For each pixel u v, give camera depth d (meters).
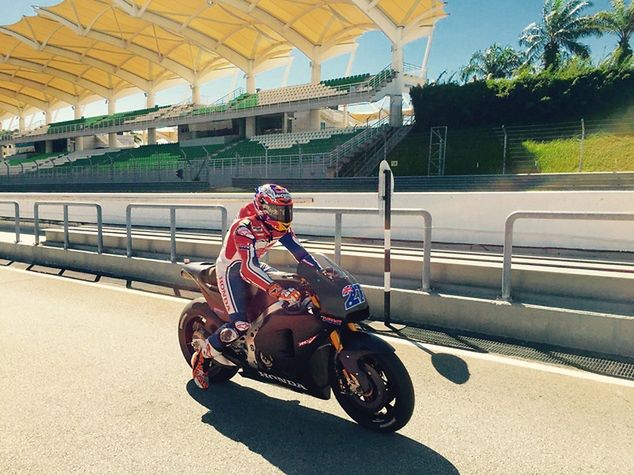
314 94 41.44
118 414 3.89
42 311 6.85
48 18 43.28
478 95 33.28
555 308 5.30
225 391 4.35
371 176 30.39
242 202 12.80
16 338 5.70
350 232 10.88
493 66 53.91
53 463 3.22
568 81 30.94
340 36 41.44
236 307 3.79
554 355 5.00
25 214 18.52
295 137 39.59
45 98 71.81
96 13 42.09
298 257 3.63
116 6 39.06
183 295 7.76
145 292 7.96
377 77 37.44
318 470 3.16
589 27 43.03
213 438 3.55
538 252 8.87
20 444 3.45
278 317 3.63
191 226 13.80
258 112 42.81
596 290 5.48
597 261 6.86
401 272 6.75
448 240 9.83
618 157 25.52
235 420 3.82
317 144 36.59
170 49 49.56
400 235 10.34
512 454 3.32
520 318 5.43
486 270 6.11
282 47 47.09
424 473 3.12
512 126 31.89
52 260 10.44
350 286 3.36
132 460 3.26
